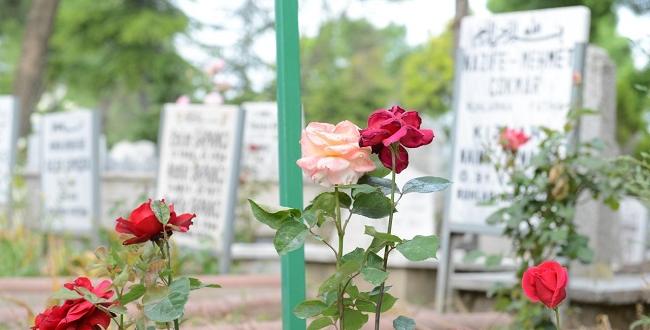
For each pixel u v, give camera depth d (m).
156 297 3.02
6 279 9.22
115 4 28.16
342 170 2.98
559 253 6.34
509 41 7.88
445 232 8.14
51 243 10.28
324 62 29.34
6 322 7.18
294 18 4.16
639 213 10.04
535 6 22.47
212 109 10.52
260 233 13.13
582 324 7.65
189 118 10.70
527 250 6.44
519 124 7.79
